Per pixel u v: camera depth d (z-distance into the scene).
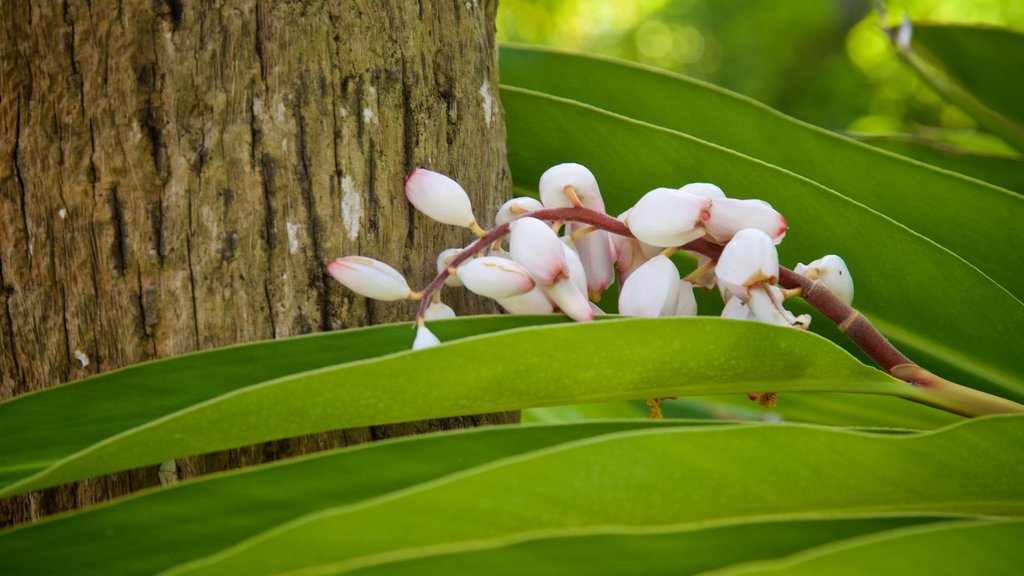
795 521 1.05
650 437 1.03
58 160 1.12
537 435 1.08
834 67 6.11
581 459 1.03
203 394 1.10
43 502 1.14
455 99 1.17
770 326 1.08
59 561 1.05
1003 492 1.07
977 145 1.90
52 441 1.10
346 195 1.14
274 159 1.13
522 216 1.13
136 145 1.12
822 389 1.11
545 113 1.23
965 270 1.18
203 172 1.12
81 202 1.12
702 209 1.12
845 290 1.15
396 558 1.00
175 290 1.12
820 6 6.21
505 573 1.02
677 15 7.03
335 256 1.14
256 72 1.12
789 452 1.04
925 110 5.62
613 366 1.08
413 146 1.15
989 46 1.44
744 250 1.11
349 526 1.01
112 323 1.13
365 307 1.14
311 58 1.13
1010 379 1.21
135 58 1.12
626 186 1.24
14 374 1.14
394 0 1.15
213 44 1.12
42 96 1.12
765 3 6.66
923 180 1.25
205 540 1.05
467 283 1.12
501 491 1.02
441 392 1.08
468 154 1.18
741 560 1.04
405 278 1.15
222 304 1.13
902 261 1.20
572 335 1.07
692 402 1.55
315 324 1.13
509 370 1.07
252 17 1.12
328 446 1.14
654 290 1.14
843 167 1.28
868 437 1.05
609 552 1.03
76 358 1.13
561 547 1.03
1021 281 1.26
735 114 1.29
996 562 1.01
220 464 1.14
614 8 7.51
